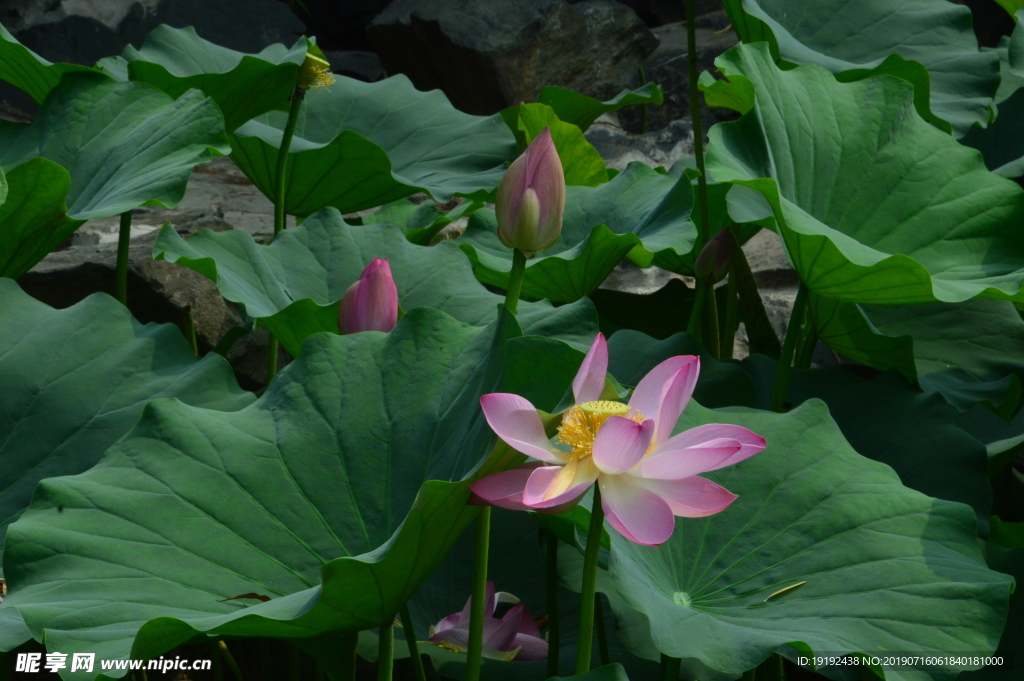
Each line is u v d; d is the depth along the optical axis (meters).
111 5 9.64
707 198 3.99
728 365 3.59
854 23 5.06
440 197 4.14
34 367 3.38
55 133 3.81
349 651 3.10
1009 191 3.59
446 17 9.68
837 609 3.11
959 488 3.45
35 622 3.03
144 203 3.55
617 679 3.02
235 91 4.05
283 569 3.13
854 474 3.23
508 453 3.02
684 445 3.00
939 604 3.10
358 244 3.72
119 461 3.17
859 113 3.68
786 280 5.23
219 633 3.04
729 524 3.21
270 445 3.20
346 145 3.94
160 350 3.42
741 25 4.31
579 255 3.65
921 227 3.60
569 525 3.16
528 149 3.13
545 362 3.11
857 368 4.43
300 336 3.57
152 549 3.11
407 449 3.19
